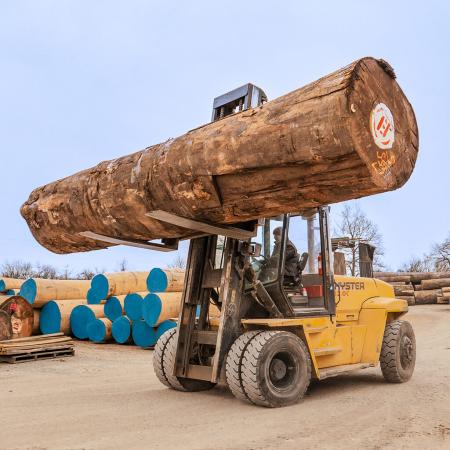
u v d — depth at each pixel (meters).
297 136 4.50
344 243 9.61
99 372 9.57
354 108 4.32
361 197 4.91
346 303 7.94
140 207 5.94
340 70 4.59
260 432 5.06
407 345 8.19
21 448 4.51
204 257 7.28
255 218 5.60
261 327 6.71
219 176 5.23
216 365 6.46
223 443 4.67
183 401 6.53
